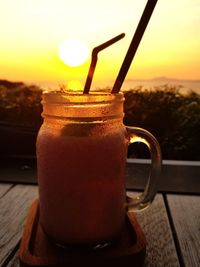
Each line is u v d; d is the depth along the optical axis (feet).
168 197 0.99
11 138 1.42
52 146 0.60
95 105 0.59
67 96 0.59
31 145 1.42
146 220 0.83
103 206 0.60
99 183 0.59
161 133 1.46
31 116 1.48
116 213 0.62
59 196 0.60
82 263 0.59
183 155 1.46
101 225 0.60
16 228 0.79
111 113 0.61
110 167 0.60
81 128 0.60
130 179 1.14
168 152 1.47
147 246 0.71
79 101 0.59
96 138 0.59
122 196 0.63
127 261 0.60
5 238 0.74
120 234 0.66
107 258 0.59
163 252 0.68
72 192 0.59
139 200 0.69
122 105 0.64
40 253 0.62
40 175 0.63
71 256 0.60
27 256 0.60
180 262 0.65
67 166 0.59
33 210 0.80
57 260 0.59
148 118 1.45
